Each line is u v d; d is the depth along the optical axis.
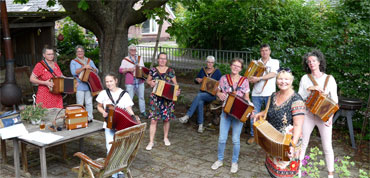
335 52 6.63
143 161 5.16
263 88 5.78
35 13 8.05
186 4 8.88
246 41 15.10
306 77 4.42
